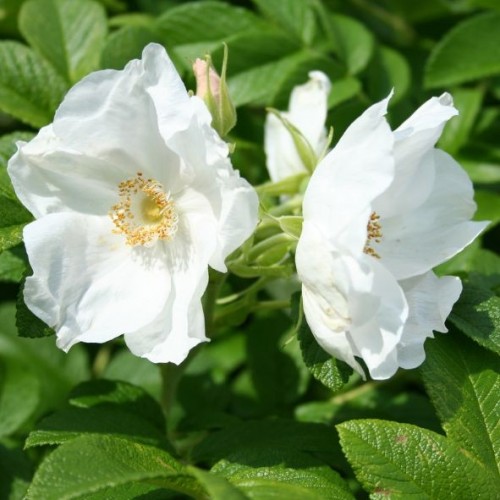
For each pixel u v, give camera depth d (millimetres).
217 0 532
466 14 584
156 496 377
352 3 591
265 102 499
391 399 473
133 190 404
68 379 533
